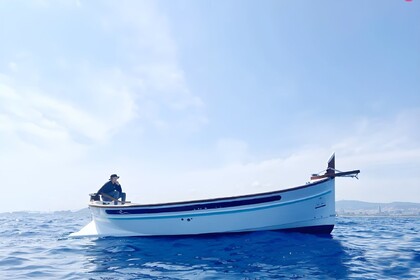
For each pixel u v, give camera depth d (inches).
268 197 306.8
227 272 193.9
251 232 312.3
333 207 315.6
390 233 409.4
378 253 246.8
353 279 173.2
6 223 815.1
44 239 398.3
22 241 385.7
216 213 309.9
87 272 207.0
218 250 257.8
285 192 304.8
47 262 244.5
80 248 299.0
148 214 326.6
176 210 317.4
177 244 289.1
